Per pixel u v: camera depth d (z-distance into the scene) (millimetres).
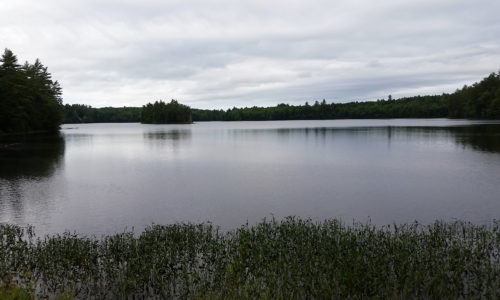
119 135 98375
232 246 14047
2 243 14938
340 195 25359
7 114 76750
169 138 85875
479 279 11453
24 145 61281
